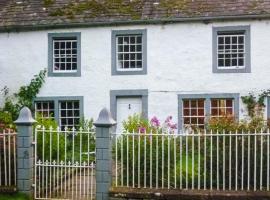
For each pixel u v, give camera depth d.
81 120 18.41
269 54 17.59
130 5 18.75
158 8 18.38
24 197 9.80
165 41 18.16
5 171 10.12
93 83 18.53
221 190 9.26
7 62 19.05
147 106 18.16
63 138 10.91
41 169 10.09
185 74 18.02
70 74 18.67
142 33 18.28
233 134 9.37
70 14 18.78
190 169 9.59
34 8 19.34
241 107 17.69
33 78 18.84
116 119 18.39
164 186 9.67
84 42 18.62
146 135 9.59
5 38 19.09
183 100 18.08
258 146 9.41
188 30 18.03
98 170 9.58
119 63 18.61
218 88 17.83
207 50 17.91
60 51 18.97
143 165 9.68
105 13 18.55
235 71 17.73
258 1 18.00
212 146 9.48
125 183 9.78
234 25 17.80
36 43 18.91
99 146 9.60
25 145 9.93
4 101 18.95
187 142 9.45
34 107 18.83
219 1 18.25
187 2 18.45
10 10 19.41
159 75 18.16
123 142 9.79
